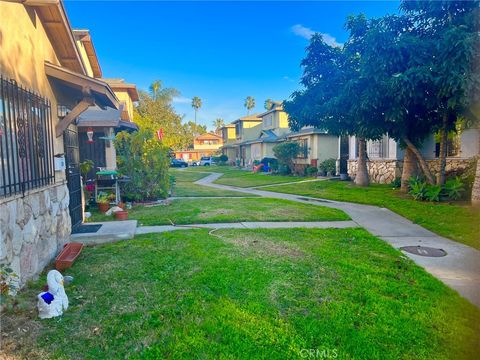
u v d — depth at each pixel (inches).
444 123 390.6
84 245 218.8
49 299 120.4
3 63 139.6
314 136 861.2
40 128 175.9
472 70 297.7
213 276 155.6
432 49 344.2
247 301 131.8
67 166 230.1
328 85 497.4
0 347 101.7
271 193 550.0
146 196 421.7
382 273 165.6
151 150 418.3
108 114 413.1
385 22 385.1
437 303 132.1
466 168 425.1
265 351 100.0
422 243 231.8
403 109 365.4
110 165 409.1
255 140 1291.8
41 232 170.2
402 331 111.4
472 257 198.4
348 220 310.2
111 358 97.1
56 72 193.9
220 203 407.5
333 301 132.9
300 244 218.1
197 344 103.2
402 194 440.8
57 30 202.5
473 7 315.3
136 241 224.2
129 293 140.2
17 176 144.8
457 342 105.0
